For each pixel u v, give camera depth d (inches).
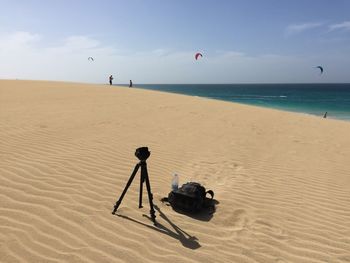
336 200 271.0
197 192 232.4
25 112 566.9
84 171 283.3
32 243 175.0
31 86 1202.6
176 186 242.5
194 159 354.6
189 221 218.4
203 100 1053.2
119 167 304.5
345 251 197.2
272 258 185.3
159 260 172.2
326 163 378.3
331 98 3553.2
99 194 242.4
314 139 518.6
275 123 658.8
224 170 326.6
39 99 808.3
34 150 328.2
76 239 182.7
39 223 194.4
